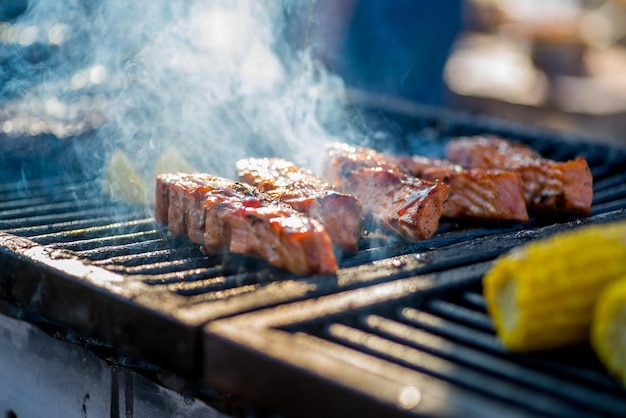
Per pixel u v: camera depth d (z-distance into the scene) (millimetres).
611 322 1051
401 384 1008
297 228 1473
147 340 1269
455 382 1062
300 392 1051
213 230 1627
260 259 1642
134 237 1902
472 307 1407
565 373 1109
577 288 1109
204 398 1385
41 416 1827
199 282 1476
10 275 1558
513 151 2467
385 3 4414
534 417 953
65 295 1433
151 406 1581
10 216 2127
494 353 1182
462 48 8594
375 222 1914
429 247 1812
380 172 1959
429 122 3396
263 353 1094
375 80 4594
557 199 2051
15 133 2670
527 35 6586
